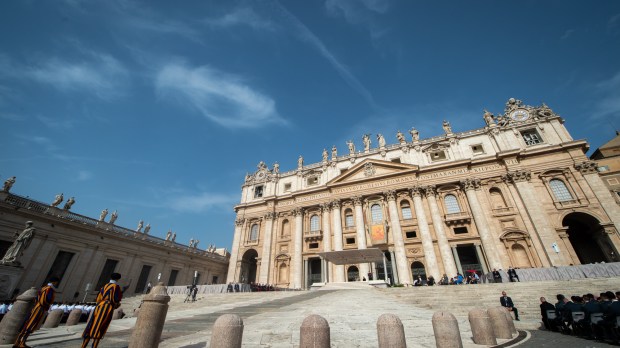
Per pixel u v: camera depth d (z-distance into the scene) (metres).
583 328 10.44
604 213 31.12
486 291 19.16
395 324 6.88
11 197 27.59
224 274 54.59
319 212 45.81
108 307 6.87
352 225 42.66
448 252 35.22
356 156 47.69
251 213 51.53
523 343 9.31
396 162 43.25
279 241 46.59
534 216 33.38
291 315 12.51
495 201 36.84
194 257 47.97
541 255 31.66
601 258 33.56
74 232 31.89
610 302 9.96
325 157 50.19
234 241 50.19
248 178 56.81
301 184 50.12
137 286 37.78
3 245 26.41
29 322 7.46
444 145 42.34
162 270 41.78
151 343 6.53
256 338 8.55
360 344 7.98
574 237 35.81
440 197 39.53
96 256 33.62
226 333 6.16
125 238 37.06
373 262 36.53
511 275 22.81
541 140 37.47
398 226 38.81
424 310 13.94
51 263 29.44
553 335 10.93
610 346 8.84
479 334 8.62
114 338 9.16
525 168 36.44
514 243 33.41
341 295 21.16
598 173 33.12
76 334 10.34
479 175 38.28
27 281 27.28
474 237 35.12
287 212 48.41
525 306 16.91
